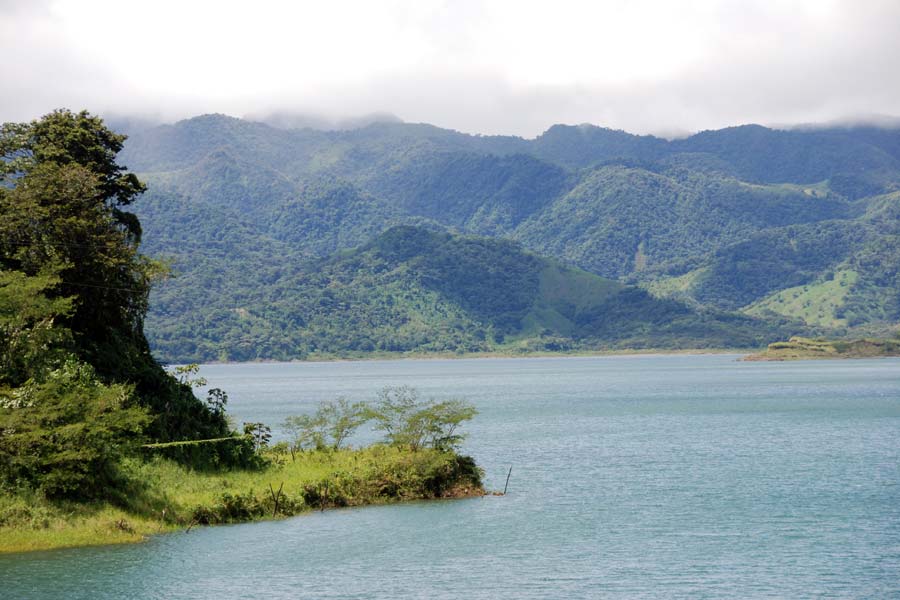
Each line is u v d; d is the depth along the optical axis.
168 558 57.41
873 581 52.16
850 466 97.19
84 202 92.19
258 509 71.25
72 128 106.19
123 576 53.12
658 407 192.38
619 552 59.41
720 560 57.06
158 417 82.38
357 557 58.22
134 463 73.38
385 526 67.75
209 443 84.00
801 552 58.88
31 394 66.56
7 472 62.50
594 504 76.56
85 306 90.12
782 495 79.50
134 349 94.94
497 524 68.44
